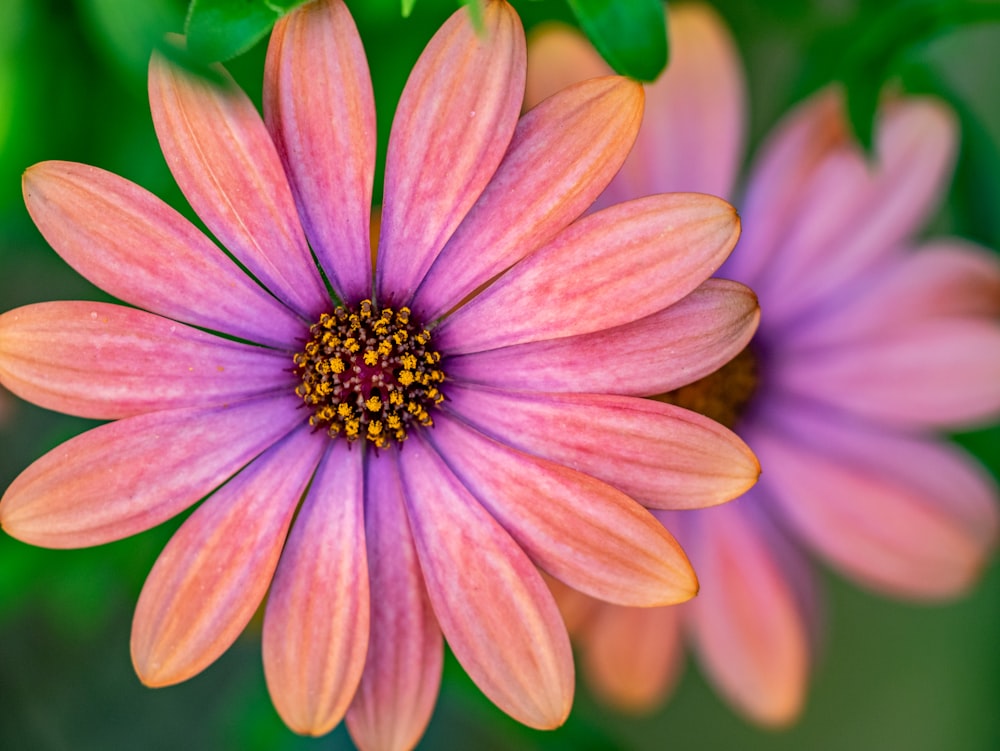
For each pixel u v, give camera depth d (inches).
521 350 8.2
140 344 8.0
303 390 8.4
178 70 7.8
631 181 9.0
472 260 8.1
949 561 9.4
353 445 8.4
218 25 7.6
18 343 7.8
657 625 9.4
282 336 8.3
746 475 7.9
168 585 8.0
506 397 8.2
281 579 8.2
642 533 7.9
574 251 8.0
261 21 7.6
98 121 8.8
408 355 8.3
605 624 9.3
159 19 7.9
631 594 8.0
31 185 7.8
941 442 9.4
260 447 8.2
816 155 9.3
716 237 7.9
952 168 9.4
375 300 8.4
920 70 9.4
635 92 7.8
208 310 8.1
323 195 8.1
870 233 9.4
